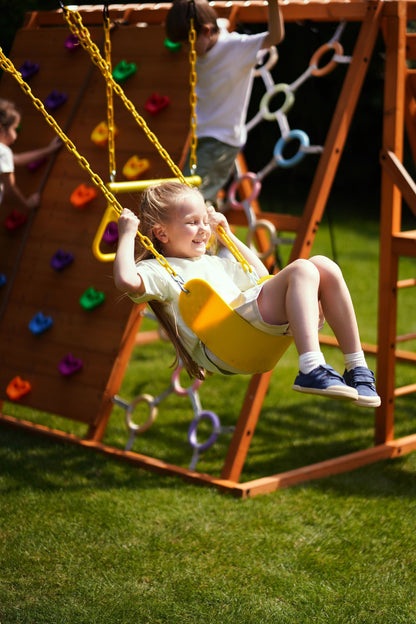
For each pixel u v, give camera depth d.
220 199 5.74
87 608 2.82
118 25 4.86
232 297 2.80
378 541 3.39
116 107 4.67
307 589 2.98
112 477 4.03
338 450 4.52
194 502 3.74
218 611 2.82
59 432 4.55
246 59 4.23
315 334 2.45
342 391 2.38
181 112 4.42
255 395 4.02
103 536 3.38
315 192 4.10
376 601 2.91
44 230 4.80
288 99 4.95
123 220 2.68
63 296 4.63
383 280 4.43
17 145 5.04
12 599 2.87
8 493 3.77
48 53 5.15
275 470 4.22
